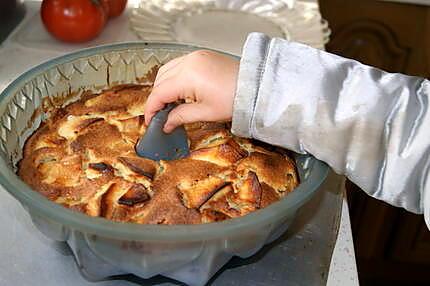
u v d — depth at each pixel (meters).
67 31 0.99
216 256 0.68
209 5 1.13
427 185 0.71
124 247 0.66
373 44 1.51
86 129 0.79
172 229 0.64
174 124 0.74
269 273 0.73
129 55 0.85
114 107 0.82
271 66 0.72
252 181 0.74
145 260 0.67
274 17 1.12
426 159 0.70
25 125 0.79
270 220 0.66
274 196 0.74
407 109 0.71
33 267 0.71
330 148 0.72
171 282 0.71
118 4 1.06
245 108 0.72
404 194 0.72
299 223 0.78
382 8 1.45
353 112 0.71
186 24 1.08
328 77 0.72
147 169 0.74
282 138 0.73
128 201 0.70
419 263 1.60
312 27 1.10
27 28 1.03
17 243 0.73
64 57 0.82
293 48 0.73
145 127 0.78
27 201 0.65
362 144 0.71
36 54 0.98
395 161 0.71
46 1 0.99
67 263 0.72
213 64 0.74
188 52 0.86
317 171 0.72
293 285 0.72
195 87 0.73
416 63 1.52
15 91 0.77
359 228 1.54
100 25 1.01
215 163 0.76
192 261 0.68
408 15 1.45
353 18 1.48
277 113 0.71
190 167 0.74
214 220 0.70
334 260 0.74
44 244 0.73
